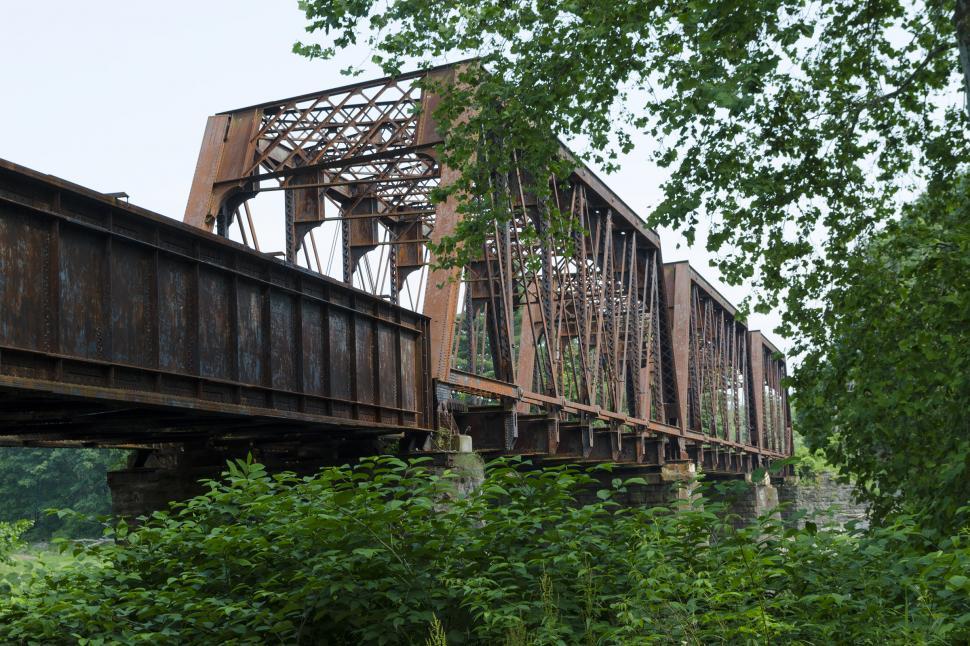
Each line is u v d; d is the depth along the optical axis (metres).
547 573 8.99
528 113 13.21
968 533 8.77
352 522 9.12
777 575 8.54
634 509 9.77
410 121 23.48
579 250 31.67
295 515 9.73
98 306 12.84
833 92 14.02
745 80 11.31
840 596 7.73
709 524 9.14
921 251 13.03
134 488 21.17
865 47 13.79
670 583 8.33
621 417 33.69
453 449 21.83
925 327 12.25
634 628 8.12
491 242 29.44
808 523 9.06
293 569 9.54
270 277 16.78
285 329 17.36
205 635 8.88
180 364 14.42
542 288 28.98
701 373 50.72
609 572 9.05
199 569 9.79
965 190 14.00
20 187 11.62
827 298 13.68
